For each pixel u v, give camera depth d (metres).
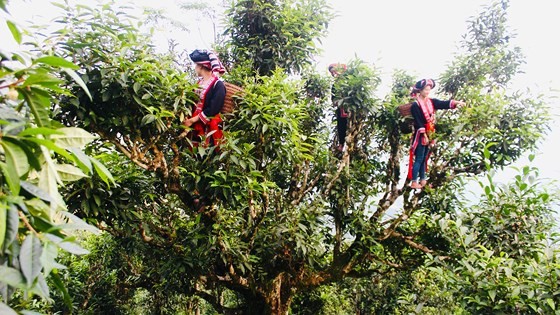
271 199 5.12
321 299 7.79
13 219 0.96
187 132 3.76
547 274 2.77
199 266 5.29
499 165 5.42
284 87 4.00
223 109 3.99
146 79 3.33
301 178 6.04
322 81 6.07
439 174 5.70
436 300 7.35
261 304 6.19
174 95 3.53
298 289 6.32
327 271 6.23
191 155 3.88
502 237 3.92
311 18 5.67
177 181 4.20
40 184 1.22
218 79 3.91
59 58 1.12
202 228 4.45
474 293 2.98
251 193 3.98
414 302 7.36
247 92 3.76
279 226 4.76
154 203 5.29
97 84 3.11
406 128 5.59
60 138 1.32
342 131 5.99
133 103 3.37
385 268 6.83
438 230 5.64
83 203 3.73
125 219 4.13
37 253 0.97
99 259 7.50
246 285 5.62
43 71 1.21
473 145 5.48
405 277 7.45
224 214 4.38
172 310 7.86
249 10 5.32
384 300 8.28
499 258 2.93
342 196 5.64
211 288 5.93
